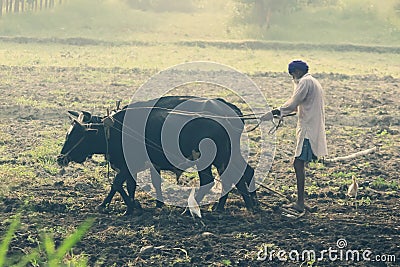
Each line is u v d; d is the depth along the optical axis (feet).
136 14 203.82
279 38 179.11
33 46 156.35
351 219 47.50
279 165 63.72
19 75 116.06
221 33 185.78
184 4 224.33
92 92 102.32
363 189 55.72
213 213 47.42
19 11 190.60
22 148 67.97
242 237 43.01
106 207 48.42
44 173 58.70
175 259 39.52
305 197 52.75
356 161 66.18
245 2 190.39
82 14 193.06
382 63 149.38
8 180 55.11
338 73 128.77
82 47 158.40
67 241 21.75
